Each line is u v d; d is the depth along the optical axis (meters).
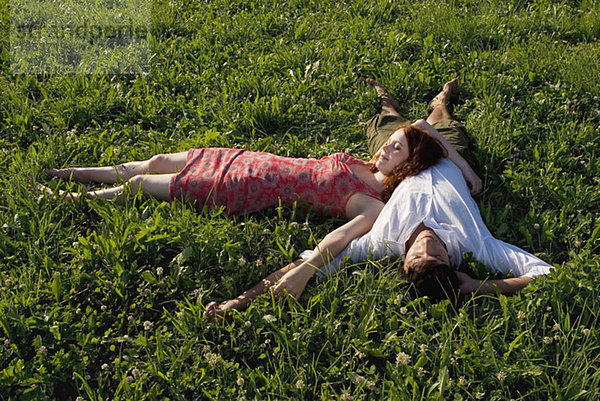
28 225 3.95
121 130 5.01
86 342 3.25
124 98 5.32
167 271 3.77
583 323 3.39
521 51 5.97
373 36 6.32
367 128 4.93
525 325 3.34
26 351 3.25
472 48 6.16
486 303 3.50
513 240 4.06
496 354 3.15
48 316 3.33
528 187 4.39
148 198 4.21
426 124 4.18
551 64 5.72
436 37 6.30
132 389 3.02
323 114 5.25
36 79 5.57
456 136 4.59
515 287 3.53
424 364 3.14
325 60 5.89
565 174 4.49
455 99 5.45
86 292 3.58
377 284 3.55
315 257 3.69
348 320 3.47
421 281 3.43
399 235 3.70
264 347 3.30
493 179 4.55
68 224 4.11
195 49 6.27
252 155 4.22
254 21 6.64
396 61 5.93
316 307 3.51
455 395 2.98
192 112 5.24
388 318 3.42
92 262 3.69
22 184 4.21
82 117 5.16
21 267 3.72
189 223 3.91
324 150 4.80
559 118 5.09
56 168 4.54
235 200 4.08
